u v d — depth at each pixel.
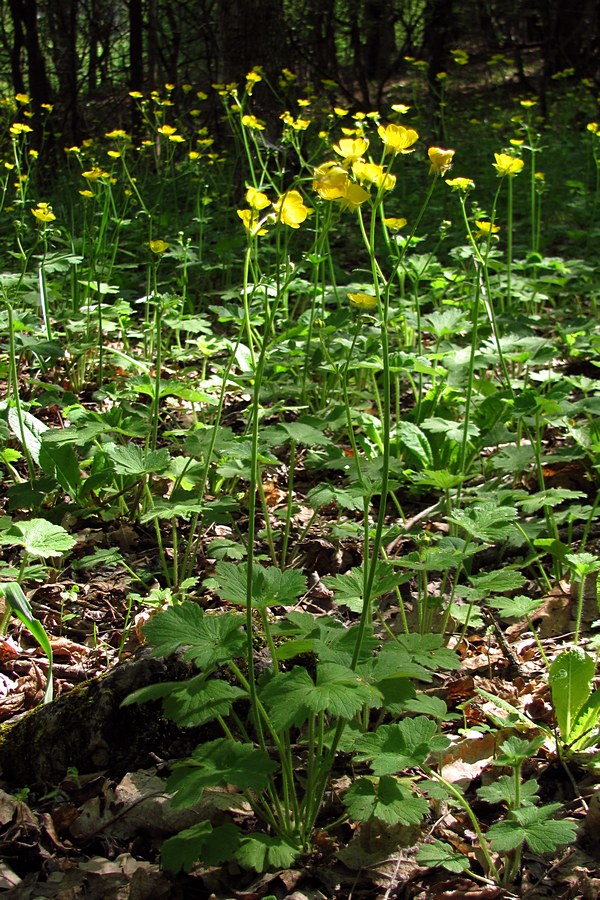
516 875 1.97
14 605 2.35
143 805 2.13
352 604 2.49
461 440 3.40
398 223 2.62
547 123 13.06
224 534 3.57
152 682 2.29
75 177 9.52
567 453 3.43
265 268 6.73
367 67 18.44
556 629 2.95
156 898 1.93
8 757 2.33
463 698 2.57
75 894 1.93
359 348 4.20
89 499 3.64
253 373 4.04
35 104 13.66
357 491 2.42
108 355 5.20
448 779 2.25
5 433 3.44
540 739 1.96
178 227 7.59
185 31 16.47
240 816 2.11
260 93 8.27
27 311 4.80
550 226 7.54
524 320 4.71
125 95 15.56
